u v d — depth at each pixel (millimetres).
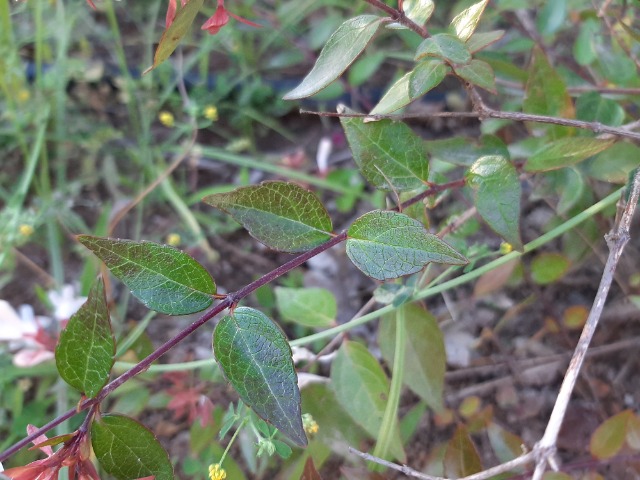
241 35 334
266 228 136
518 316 245
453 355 236
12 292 271
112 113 332
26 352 209
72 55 340
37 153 265
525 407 226
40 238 279
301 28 344
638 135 150
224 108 331
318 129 333
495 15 266
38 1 277
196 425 197
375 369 180
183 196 299
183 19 120
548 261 209
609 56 218
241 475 186
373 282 265
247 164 282
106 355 119
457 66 144
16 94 288
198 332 256
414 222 123
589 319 131
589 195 201
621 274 224
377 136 157
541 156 165
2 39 275
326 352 214
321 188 306
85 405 120
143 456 126
